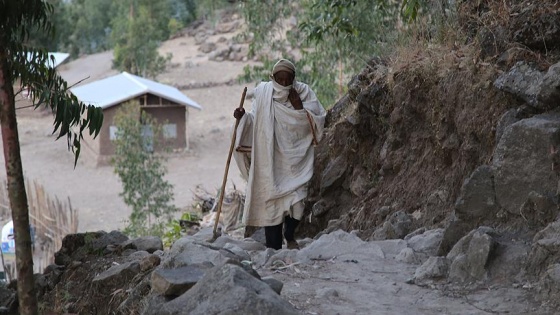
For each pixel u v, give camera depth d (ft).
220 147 142.41
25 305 19.66
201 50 206.59
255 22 69.82
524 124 24.04
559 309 19.60
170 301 19.40
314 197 40.73
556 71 25.16
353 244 26.20
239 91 174.40
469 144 29.84
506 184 24.23
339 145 39.93
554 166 23.40
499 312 19.97
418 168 33.94
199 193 71.15
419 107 34.58
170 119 137.18
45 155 141.59
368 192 36.42
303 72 69.87
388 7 49.44
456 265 22.41
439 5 35.70
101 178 126.21
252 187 31.58
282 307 17.99
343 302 20.94
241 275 18.71
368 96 37.68
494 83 27.66
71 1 245.65
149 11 213.46
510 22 29.45
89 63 217.77
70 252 33.53
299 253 25.82
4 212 106.22
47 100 22.48
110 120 132.98
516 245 22.36
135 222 77.87
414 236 27.76
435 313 20.10
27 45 23.68
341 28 46.78
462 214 24.99
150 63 184.44
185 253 23.27
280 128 31.65
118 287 26.84
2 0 21.58
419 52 35.53
